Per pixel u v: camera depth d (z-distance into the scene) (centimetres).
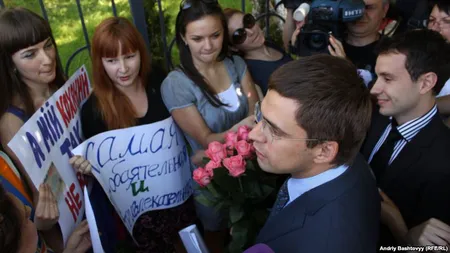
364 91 94
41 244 130
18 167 146
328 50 193
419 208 135
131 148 170
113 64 162
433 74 127
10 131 148
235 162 115
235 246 127
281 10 306
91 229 128
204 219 206
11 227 86
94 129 171
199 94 179
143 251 201
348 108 88
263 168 104
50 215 135
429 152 130
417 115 134
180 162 192
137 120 178
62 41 438
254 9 324
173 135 183
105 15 483
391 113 137
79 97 173
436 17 187
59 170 148
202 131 180
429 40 129
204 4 166
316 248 90
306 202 97
